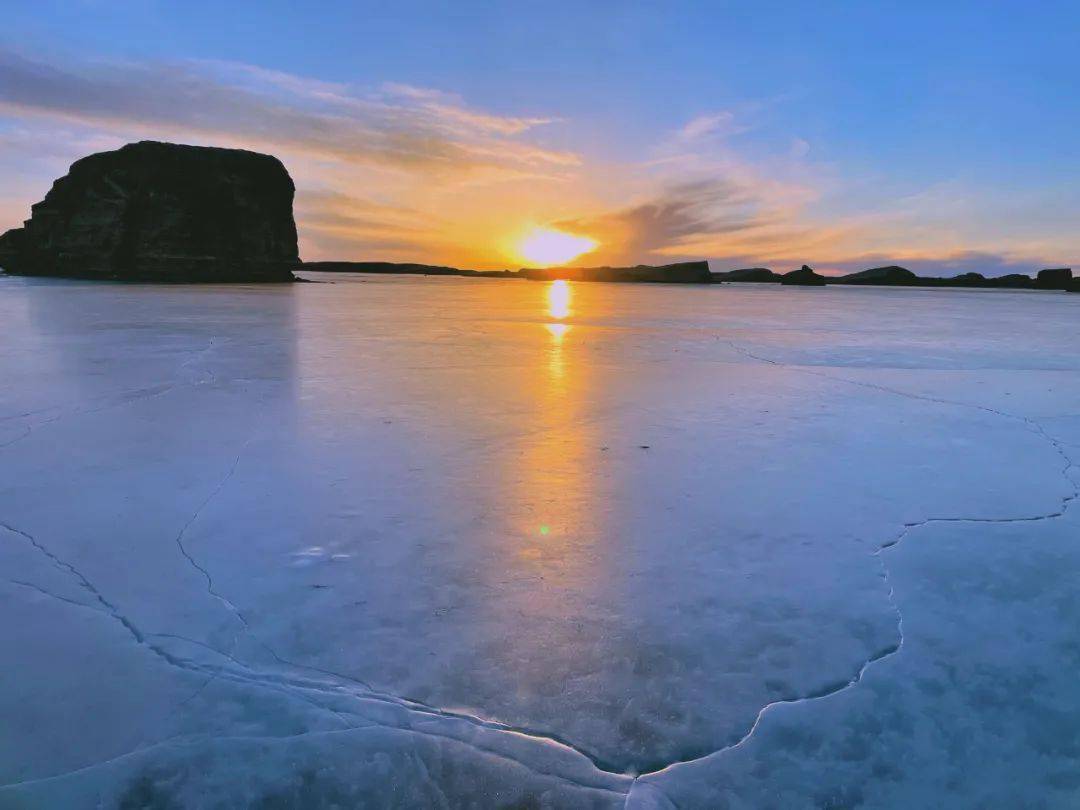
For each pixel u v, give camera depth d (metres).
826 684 1.59
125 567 2.06
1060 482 2.96
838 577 2.09
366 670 1.60
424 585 1.99
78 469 2.92
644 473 3.00
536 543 2.28
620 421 3.93
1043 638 1.78
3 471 2.88
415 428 3.68
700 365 6.18
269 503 2.57
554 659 1.66
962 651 1.72
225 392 4.50
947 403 4.56
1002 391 5.02
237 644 1.69
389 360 6.11
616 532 2.38
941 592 2.01
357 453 3.21
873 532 2.42
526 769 1.33
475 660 1.64
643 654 1.68
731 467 3.11
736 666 1.65
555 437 3.56
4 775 1.29
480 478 2.89
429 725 1.44
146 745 1.37
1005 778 1.33
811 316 13.70
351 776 1.31
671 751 1.39
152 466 2.96
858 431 3.78
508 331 9.20
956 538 2.38
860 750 1.39
